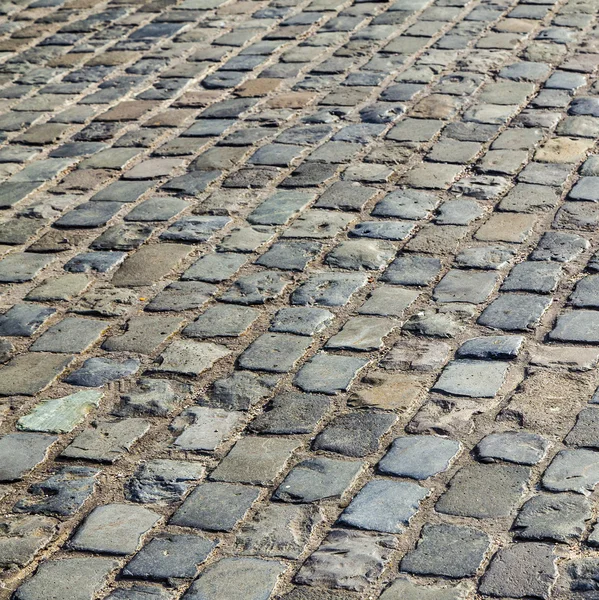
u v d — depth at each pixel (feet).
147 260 13.41
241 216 14.06
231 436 10.82
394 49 18.04
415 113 15.97
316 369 11.48
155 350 11.96
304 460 10.48
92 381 11.62
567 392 10.87
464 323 11.89
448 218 13.60
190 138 15.92
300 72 17.57
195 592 9.41
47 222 14.28
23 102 17.43
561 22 18.47
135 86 17.65
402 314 12.11
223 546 9.77
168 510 10.14
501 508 9.81
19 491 10.46
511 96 16.19
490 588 9.19
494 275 12.55
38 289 13.07
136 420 11.09
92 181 15.07
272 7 20.76
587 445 10.28
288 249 13.34
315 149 15.31
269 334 12.04
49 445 10.89
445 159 14.78
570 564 9.29
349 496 10.09
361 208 13.96
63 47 19.66
